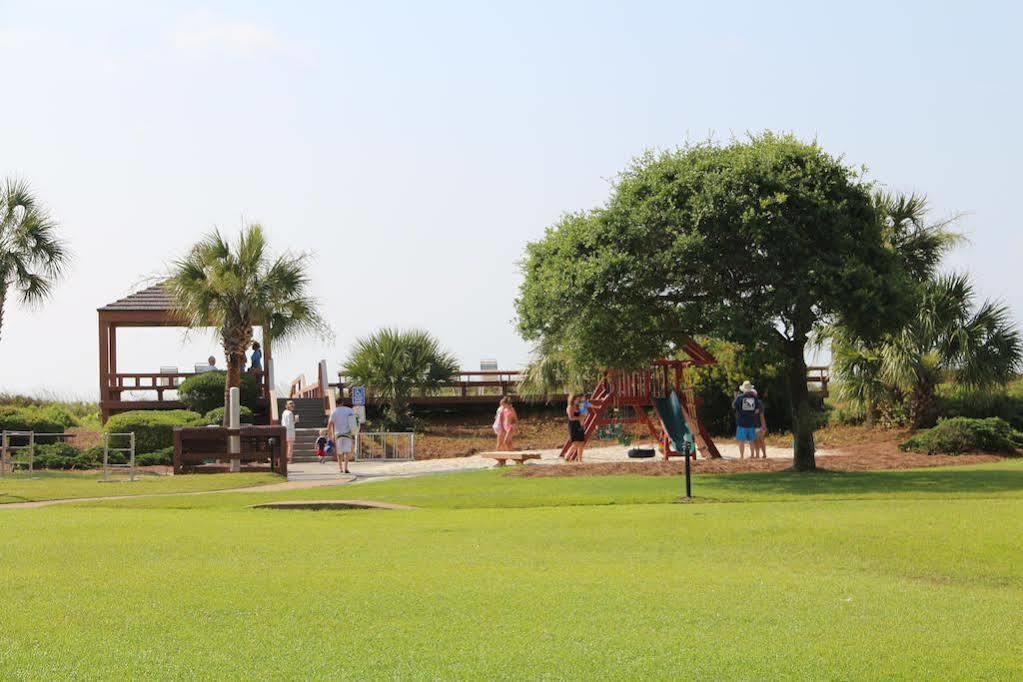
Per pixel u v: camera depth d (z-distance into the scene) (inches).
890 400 1213.7
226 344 1189.1
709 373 1416.1
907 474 810.8
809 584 355.3
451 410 1644.9
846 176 834.2
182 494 760.3
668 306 856.9
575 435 1040.8
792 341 856.9
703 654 255.6
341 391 1540.4
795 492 687.7
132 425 1174.3
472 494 719.7
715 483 761.6
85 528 508.4
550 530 502.0
